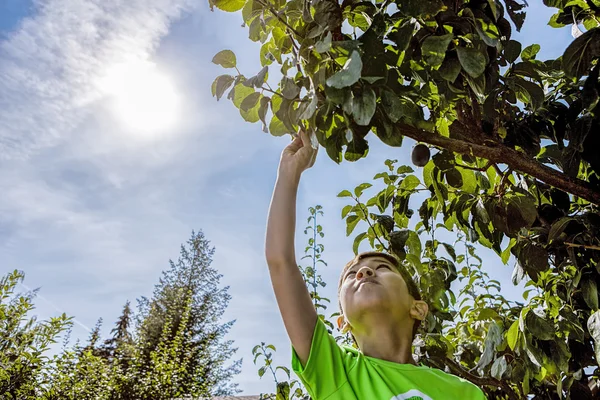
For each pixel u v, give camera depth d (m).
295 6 1.08
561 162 1.40
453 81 1.02
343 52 1.00
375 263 1.42
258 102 1.10
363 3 1.10
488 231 1.50
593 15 1.36
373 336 1.27
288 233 1.22
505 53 1.24
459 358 2.21
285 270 1.20
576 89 1.51
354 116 0.93
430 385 1.18
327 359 1.17
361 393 1.14
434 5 1.00
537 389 1.91
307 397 2.31
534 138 1.39
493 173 1.60
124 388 7.96
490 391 2.17
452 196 1.62
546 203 1.60
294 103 1.04
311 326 1.20
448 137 1.28
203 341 15.54
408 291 1.43
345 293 1.33
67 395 6.87
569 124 1.38
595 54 1.18
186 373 9.40
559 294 1.71
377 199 1.74
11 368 6.09
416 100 1.15
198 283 18.06
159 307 16.88
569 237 1.50
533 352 1.46
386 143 1.03
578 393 1.69
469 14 1.07
